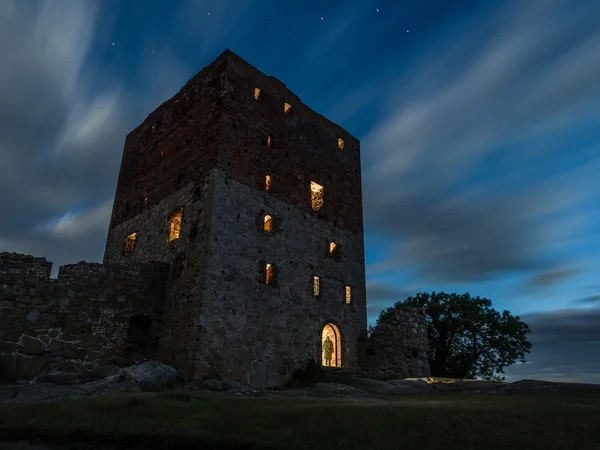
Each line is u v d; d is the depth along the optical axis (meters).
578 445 8.16
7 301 19.50
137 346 22.55
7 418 10.10
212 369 20.20
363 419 10.03
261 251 24.31
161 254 25.16
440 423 9.80
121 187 32.25
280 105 28.91
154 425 9.59
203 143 25.22
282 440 8.54
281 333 23.86
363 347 28.27
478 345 39.19
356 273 30.50
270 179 26.41
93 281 21.75
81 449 8.64
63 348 20.09
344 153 33.34
